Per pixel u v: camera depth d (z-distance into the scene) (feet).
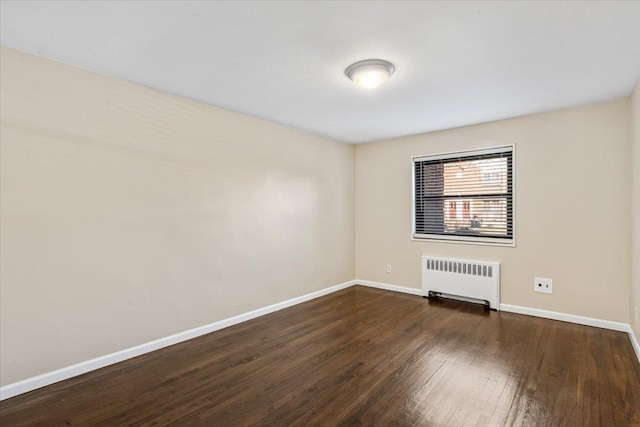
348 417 6.27
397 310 12.73
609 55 7.36
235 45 6.89
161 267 9.37
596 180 10.77
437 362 8.44
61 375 7.55
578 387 7.22
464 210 13.67
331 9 5.66
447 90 9.44
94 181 8.09
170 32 6.39
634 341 9.23
